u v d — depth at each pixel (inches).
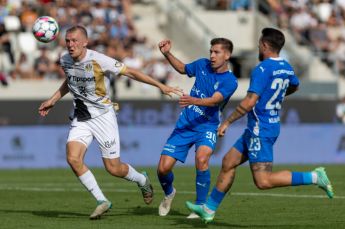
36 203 1196.5
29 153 2098.9
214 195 890.7
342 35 3100.4
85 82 971.9
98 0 2760.8
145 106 2226.9
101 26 2664.9
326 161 2333.9
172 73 2655.0
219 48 971.9
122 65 972.6
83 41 962.1
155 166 2127.2
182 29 2883.9
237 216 1012.5
